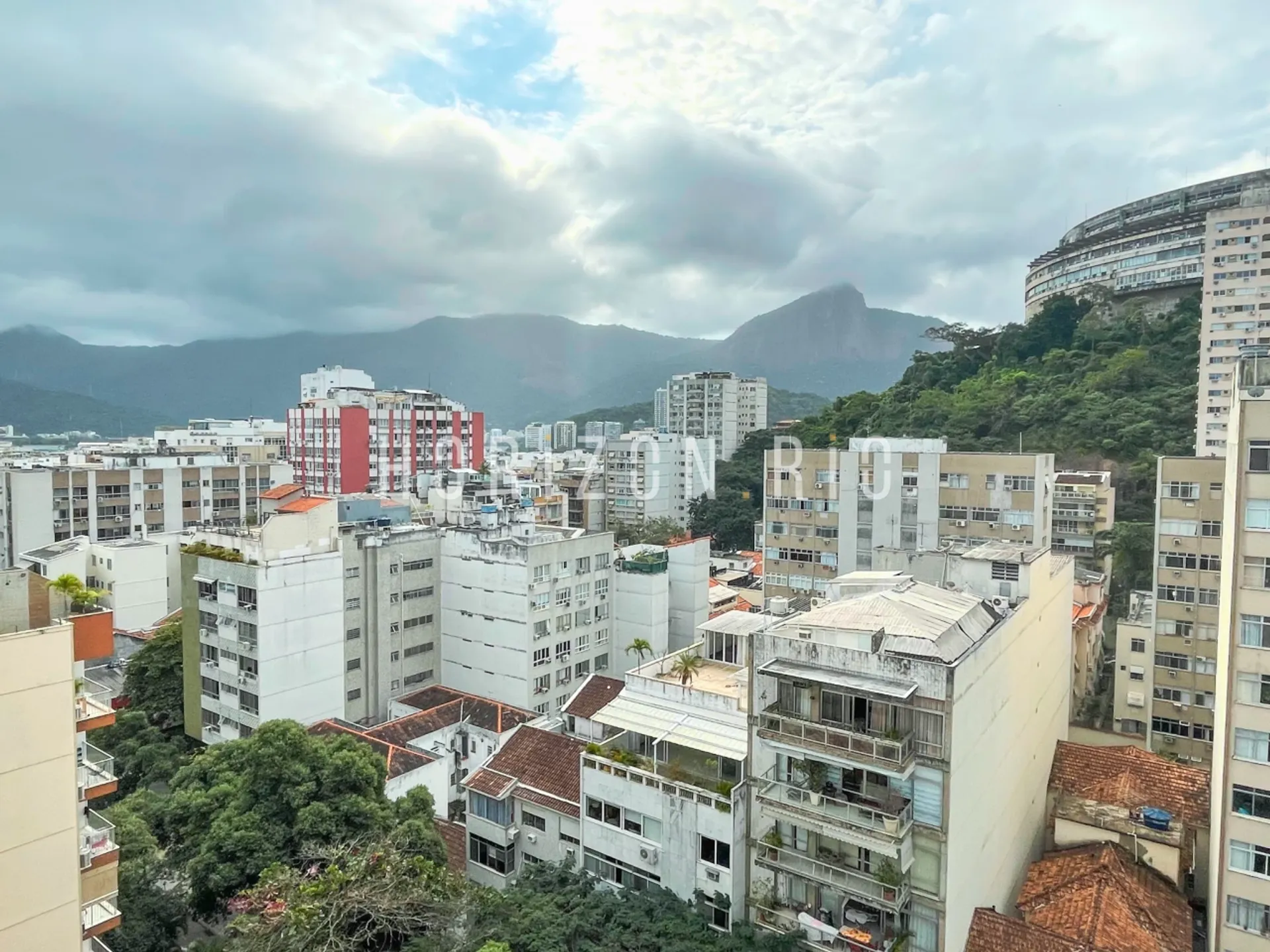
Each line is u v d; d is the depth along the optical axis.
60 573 70.62
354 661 57.72
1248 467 30.00
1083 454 85.75
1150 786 39.09
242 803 33.19
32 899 21.47
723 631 40.09
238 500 101.94
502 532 64.56
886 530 67.38
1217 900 30.70
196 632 53.75
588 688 43.59
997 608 34.78
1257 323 91.44
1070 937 28.28
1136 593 63.56
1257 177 121.12
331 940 25.36
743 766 30.64
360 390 156.75
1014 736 34.56
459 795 51.41
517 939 28.47
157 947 32.38
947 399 101.75
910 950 27.00
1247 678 30.03
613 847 33.41
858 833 26.72
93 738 50.12
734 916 29.88
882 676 27.23
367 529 61.91
